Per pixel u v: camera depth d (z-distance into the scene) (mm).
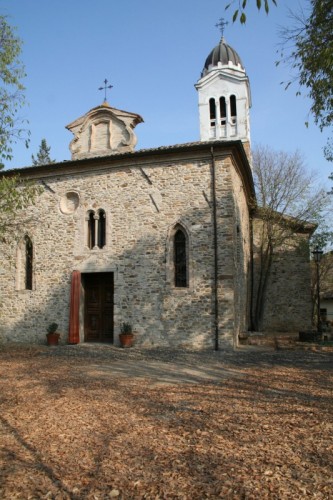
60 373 9805
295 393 7512
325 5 7699
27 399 7281
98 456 4762
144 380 8930
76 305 15312
